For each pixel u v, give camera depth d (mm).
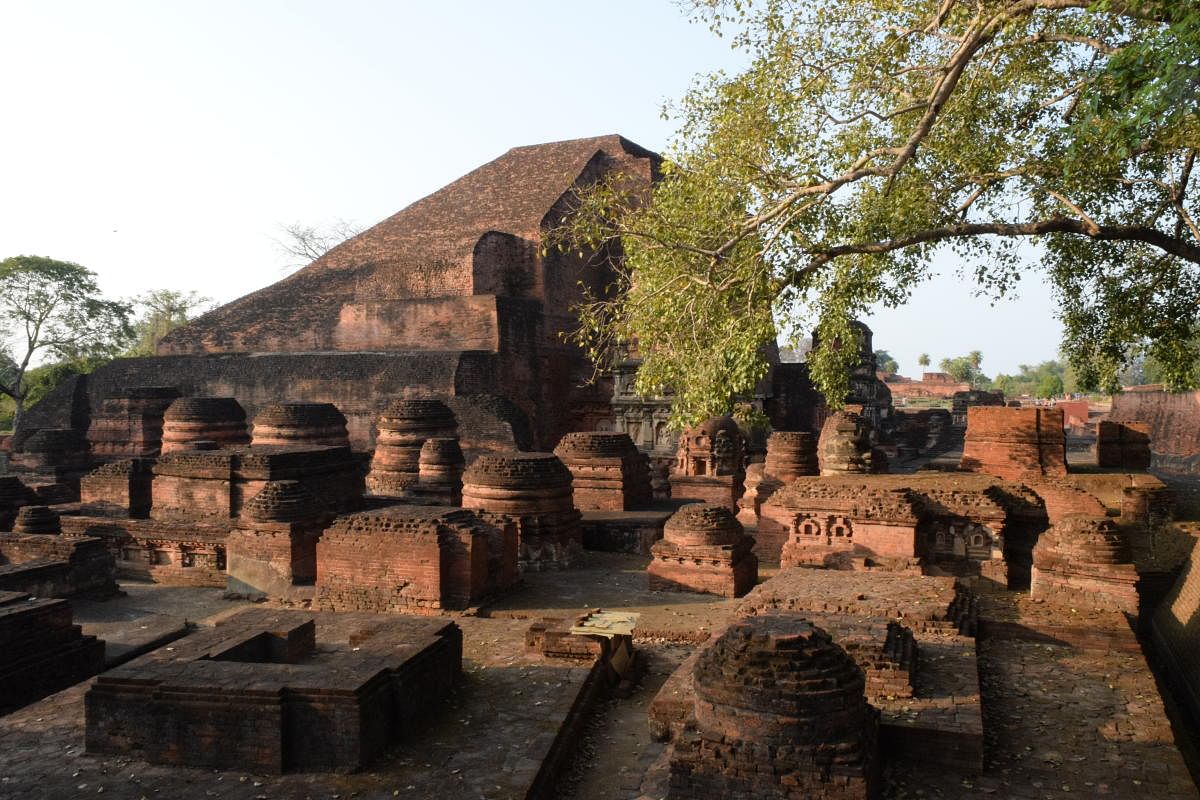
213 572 18547
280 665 9172
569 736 9531
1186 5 9023
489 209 47250
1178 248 13234
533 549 17922
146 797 7855
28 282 50938
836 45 15406
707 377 14883
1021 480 19172
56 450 30812
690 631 12766
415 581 14508
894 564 14945
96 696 8766
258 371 37969
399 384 34750
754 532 22297
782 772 7285
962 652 10414
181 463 20656
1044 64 15594
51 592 15922
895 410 49125
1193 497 21078
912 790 7762
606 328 19031
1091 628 11867
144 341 68812
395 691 9039
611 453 23000
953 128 15719
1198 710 11734
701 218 16016
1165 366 17953
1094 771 8086
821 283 16516
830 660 7551
